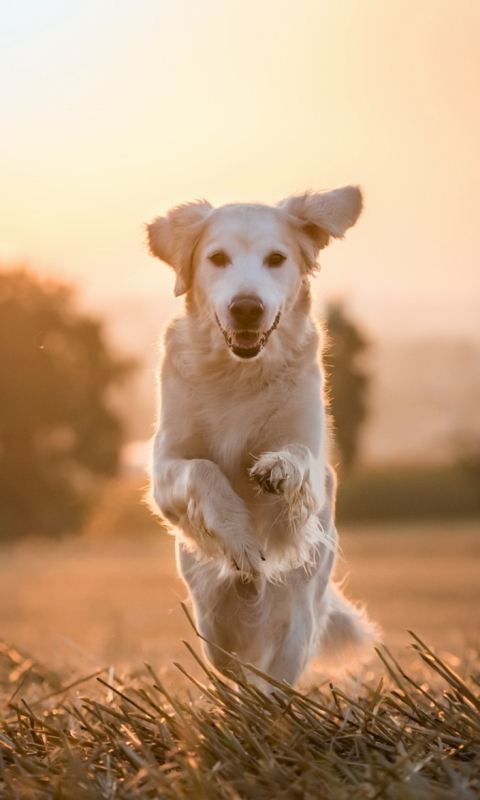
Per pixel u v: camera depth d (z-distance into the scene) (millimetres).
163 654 10633
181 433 6488
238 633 6523
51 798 4082
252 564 5852
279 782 4078
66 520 62469
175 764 4246
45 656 10141
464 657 7867
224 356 6375
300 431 6395
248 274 6301
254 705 4891
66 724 5195
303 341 6539
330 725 4785
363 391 81750
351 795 3865
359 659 7473
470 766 4137
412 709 4902
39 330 65625
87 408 66500
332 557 6887
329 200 6883
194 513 5996
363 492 63719
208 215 6805
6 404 64375
